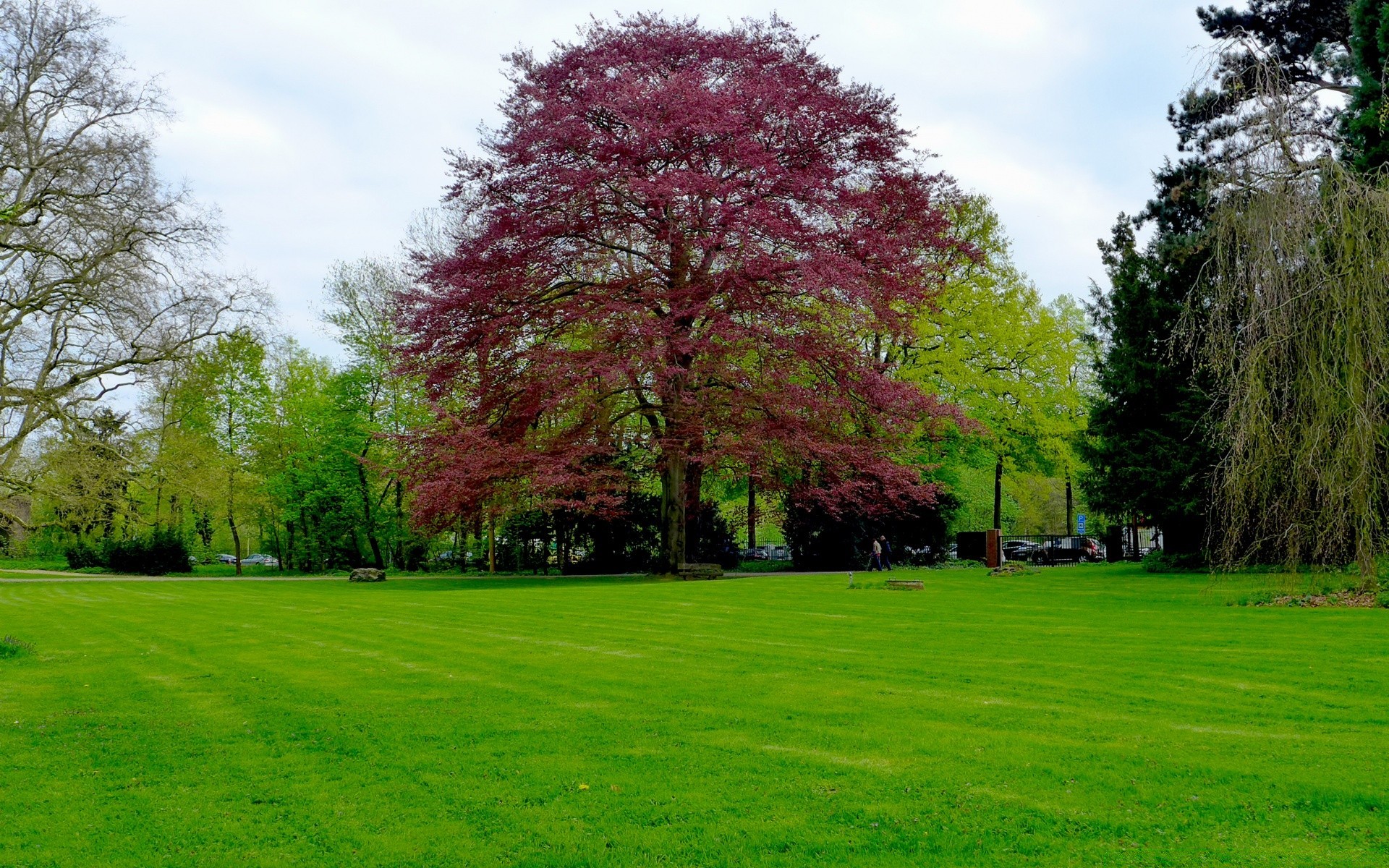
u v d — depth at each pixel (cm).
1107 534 3603
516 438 2750
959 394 3734
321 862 516
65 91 2786
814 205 2602
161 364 3188
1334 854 493
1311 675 934
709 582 2598
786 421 2603
